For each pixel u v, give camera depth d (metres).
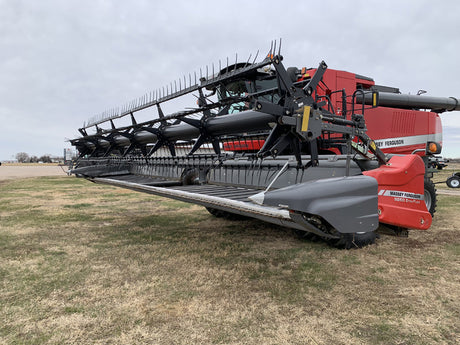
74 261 3.70
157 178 6.07
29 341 2.15
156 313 2.52
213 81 4.11
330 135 5.23
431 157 7.14
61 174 23.25
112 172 6.78
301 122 3.12
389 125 6.91
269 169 4.63
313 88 3.39
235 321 2.41
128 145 7.64
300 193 2.53
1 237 4.78
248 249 4.19
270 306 2.65
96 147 8.47
